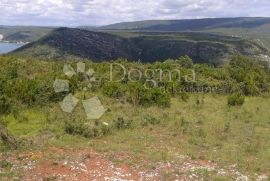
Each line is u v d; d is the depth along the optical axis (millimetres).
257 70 38656
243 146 16188
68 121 18125
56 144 14672
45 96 21188
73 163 12719
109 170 12398
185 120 20141
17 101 20250
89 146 14805
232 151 15383
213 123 20047
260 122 20953
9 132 15344
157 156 13906
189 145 15938
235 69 35938
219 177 12203
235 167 13414
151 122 19297
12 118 18438
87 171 12219
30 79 24797
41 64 32562
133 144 15594
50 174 11852
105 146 14820
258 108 24344
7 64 30375
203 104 25141
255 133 18406
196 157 14320
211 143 16406
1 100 19078
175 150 15172
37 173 11875
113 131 17438
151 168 12797
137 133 17391
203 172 12594
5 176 11539
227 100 26734
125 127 18219
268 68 46906
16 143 14109
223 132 18422
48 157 13078
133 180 11797
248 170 13188
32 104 20344
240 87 31172
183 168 12992
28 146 14203
